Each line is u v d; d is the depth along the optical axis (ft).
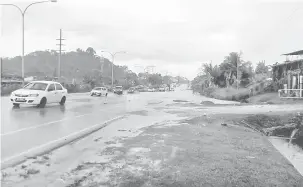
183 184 14.61
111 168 17.11
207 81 191.42
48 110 50.78
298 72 89.51
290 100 78.13
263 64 163.32
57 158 19.33
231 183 14.99
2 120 36.50
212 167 17.56
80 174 15.98
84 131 29.60
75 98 102.17
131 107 65.00
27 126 32.45
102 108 59.93
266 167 18.16
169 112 53.88
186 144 24.23
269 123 41.91
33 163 18.04
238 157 20.44
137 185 14.35
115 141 25.22
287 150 27.89
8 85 107.86
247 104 75.00
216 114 47.52
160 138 26.76
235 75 155.84
